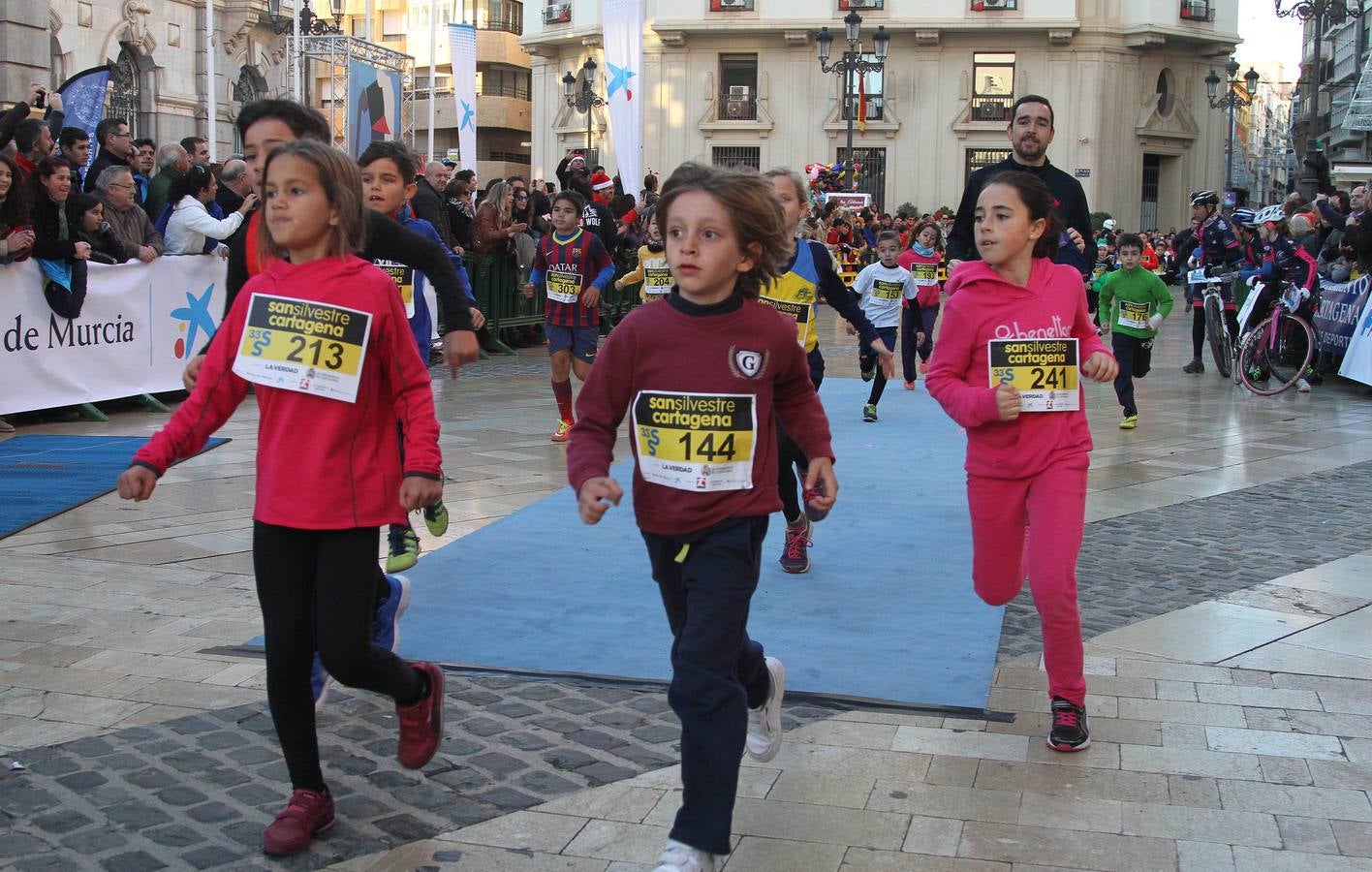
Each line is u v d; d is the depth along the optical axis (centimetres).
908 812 345
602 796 350
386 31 5869
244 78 3034
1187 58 4159
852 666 454
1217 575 586
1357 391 1283
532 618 503
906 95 4116
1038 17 3950
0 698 412
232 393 328
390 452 329
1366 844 329
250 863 311
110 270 975
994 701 426
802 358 320
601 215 1576
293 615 317
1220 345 1405
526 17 4591
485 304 1524
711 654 295
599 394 311
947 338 404
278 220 317
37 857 311
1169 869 315
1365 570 597
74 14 2325
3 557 577
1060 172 598
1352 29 4397
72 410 977
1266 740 396
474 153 2944
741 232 301
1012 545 402
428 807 343
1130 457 888
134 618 493
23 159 889
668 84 4247
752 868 314
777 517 678
